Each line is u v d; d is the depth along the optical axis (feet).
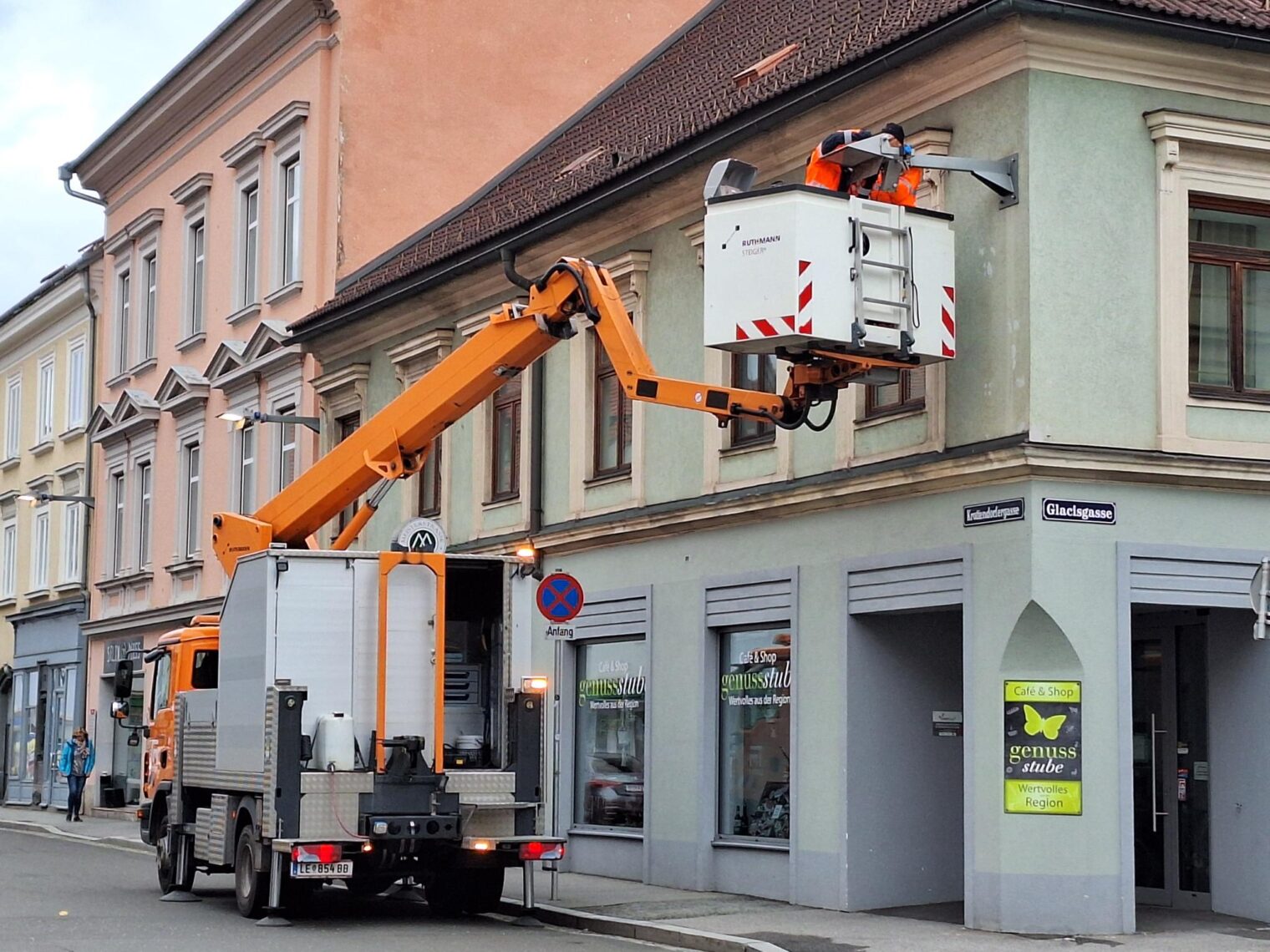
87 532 143.02
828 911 57.72
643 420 71.51
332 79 106.63
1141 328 53.47
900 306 51.34
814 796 59.82
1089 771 51.55
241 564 57.93
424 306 88.89
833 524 60.03
